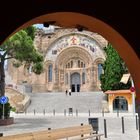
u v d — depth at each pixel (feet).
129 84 159.12
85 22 21.09
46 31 225.15
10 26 18.57
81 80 220.02
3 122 87.81
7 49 93.45
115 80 163.53
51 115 126.93
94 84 215.31
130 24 19.01
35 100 167.63
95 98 165.17
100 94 172.65
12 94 164.35
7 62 221.05
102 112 132.67
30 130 74.18
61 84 222.48
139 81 21.45
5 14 18.65
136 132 65.92
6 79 206.59
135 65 20.77
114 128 75.46
